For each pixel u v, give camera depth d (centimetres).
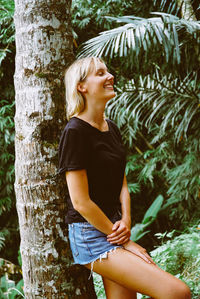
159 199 376
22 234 172
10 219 463
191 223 373
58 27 170
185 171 375
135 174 443
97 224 148
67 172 147
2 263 338
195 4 347
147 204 462
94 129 152
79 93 154
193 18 307
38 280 169
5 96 436
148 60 321
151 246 446
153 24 265
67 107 157
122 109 349
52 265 168
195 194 374
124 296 161
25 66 168
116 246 151
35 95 166
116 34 270
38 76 166
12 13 382
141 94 341
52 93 168
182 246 246
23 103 169
